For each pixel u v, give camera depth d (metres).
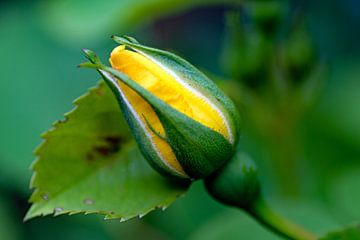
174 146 0.15
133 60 0.15
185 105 0.15
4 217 0.25
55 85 0.27
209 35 0.30
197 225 0.26
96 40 0.26
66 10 0.24
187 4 0.23
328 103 0.29
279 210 0.24
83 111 0.17
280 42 0.25
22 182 0.26
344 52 0.30
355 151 0.28
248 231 0.23
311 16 0.30
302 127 0.27
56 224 0.26
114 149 0.17
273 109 0.23
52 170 0.17
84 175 0.17
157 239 0.26
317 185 0.27
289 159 0.24
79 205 0.17
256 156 0.27
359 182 0.26
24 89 0.27
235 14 0.22
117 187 0.17
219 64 0.30
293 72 0.23
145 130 0.15
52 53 0.27
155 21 0.30
